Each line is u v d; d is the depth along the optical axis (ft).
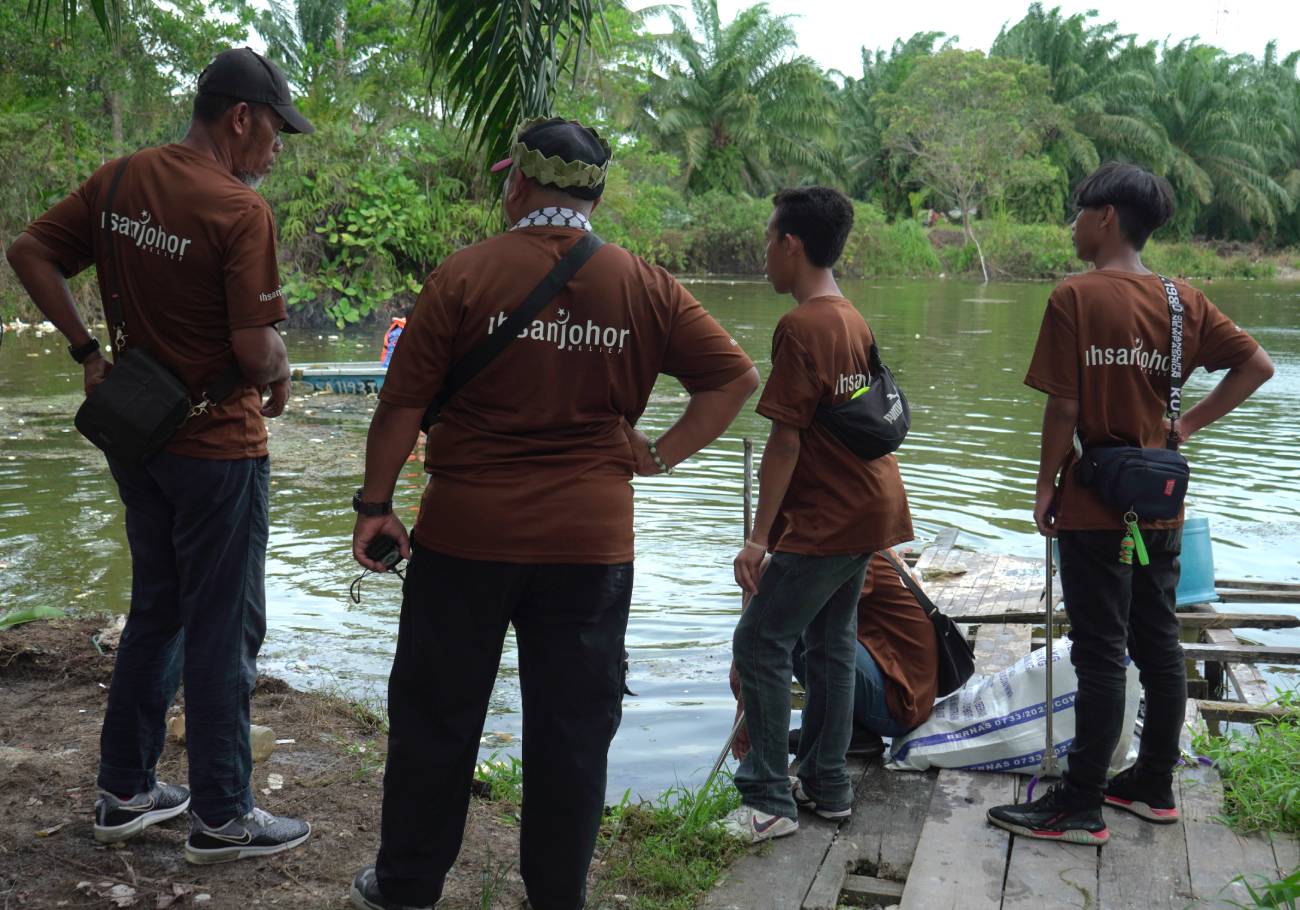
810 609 11.33
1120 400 10.88
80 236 10.21
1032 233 170.40
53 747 13.10
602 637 8.95
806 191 11.14
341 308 75.10
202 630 10.22
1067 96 206.69
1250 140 222.48
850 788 11.89
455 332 8.52
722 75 166.91
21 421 38.29
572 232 8.73
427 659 8.87
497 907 10.05
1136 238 11.10
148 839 10.94
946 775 12.74
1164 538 10.85
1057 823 11.16
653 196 104.17
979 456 35.76
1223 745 13.08
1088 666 10.98
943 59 177.27
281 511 27.17
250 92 9.93
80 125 73.20
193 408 9.86
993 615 18.67
